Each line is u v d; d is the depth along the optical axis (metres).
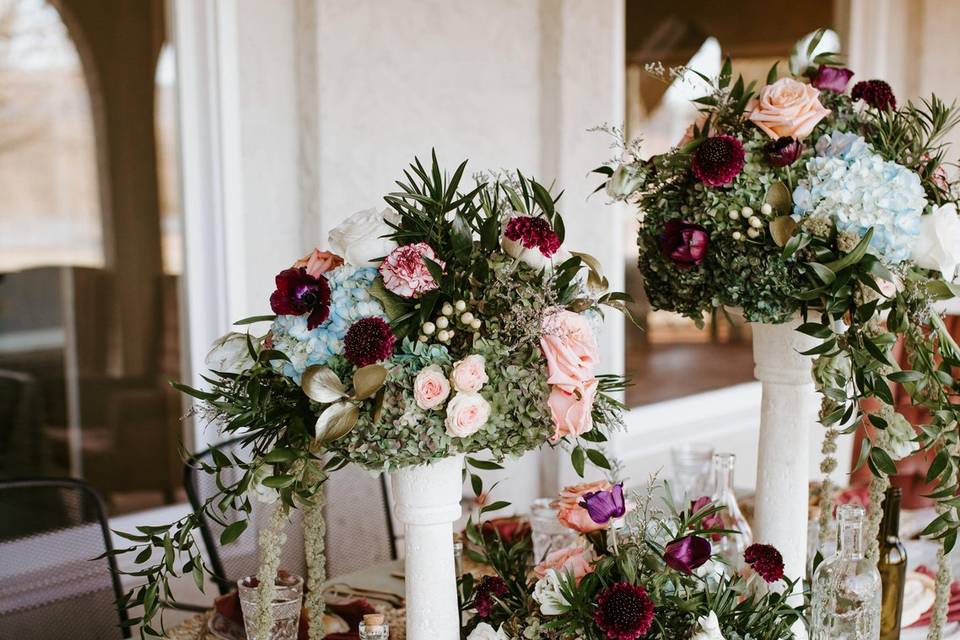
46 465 3.62
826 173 1.40
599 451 1.37
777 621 1.37
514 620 1.34
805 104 1.44
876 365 1.36
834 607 1.43
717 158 1.41
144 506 3.43
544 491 3.62
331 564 2.59
